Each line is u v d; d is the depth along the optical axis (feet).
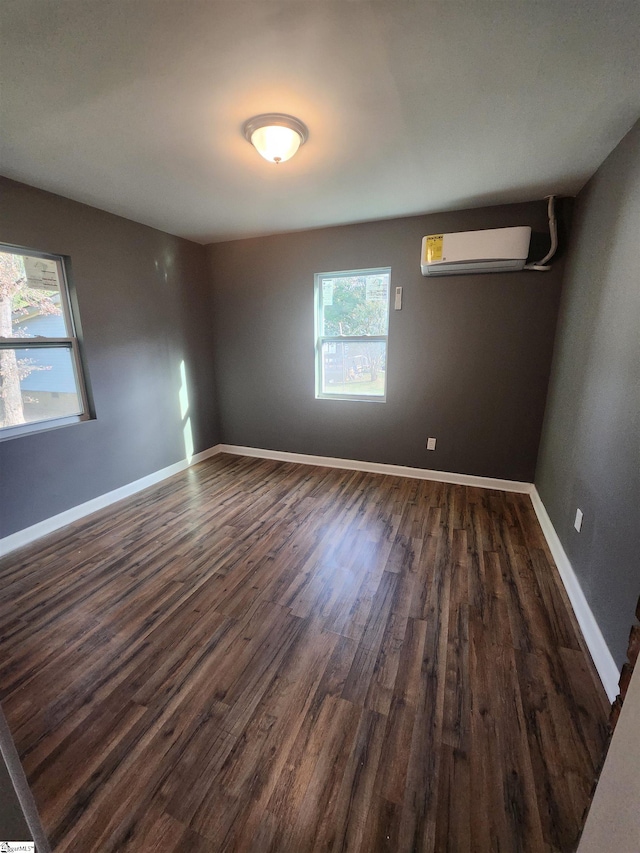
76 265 8.75
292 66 4.33
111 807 3.50
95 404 9.50
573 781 3.67
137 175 7.23
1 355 7.73
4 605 6.23
